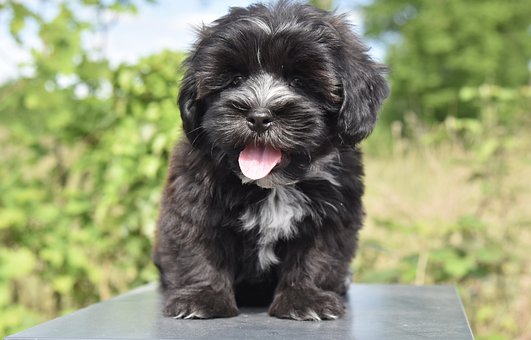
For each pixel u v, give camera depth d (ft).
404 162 4.77
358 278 3.66
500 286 3.67
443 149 4.33
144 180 3.49
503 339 3.28
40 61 3.54
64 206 3.55
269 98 2.17
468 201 3.84
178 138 2.60
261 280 2.40
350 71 2.25
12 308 3.29
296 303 2.20
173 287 2.33
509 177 3.81
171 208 2.31
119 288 3.59
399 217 3.91
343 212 2.30
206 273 2.27
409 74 16.90
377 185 4.07
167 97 3.44
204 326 2.08
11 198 3.39
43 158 3.65
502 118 4.09
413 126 6.78
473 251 3.48
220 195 2.25
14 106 3.66
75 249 3.40
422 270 3.54
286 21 2.27
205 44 2.32
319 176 2.27
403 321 2.17
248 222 2.28
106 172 3.50
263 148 2.22
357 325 2.11
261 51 2.24
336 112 2.27
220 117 2.18
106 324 2.09
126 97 3.53
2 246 3.43
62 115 3.48
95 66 3.54
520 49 17.66
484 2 17.02
